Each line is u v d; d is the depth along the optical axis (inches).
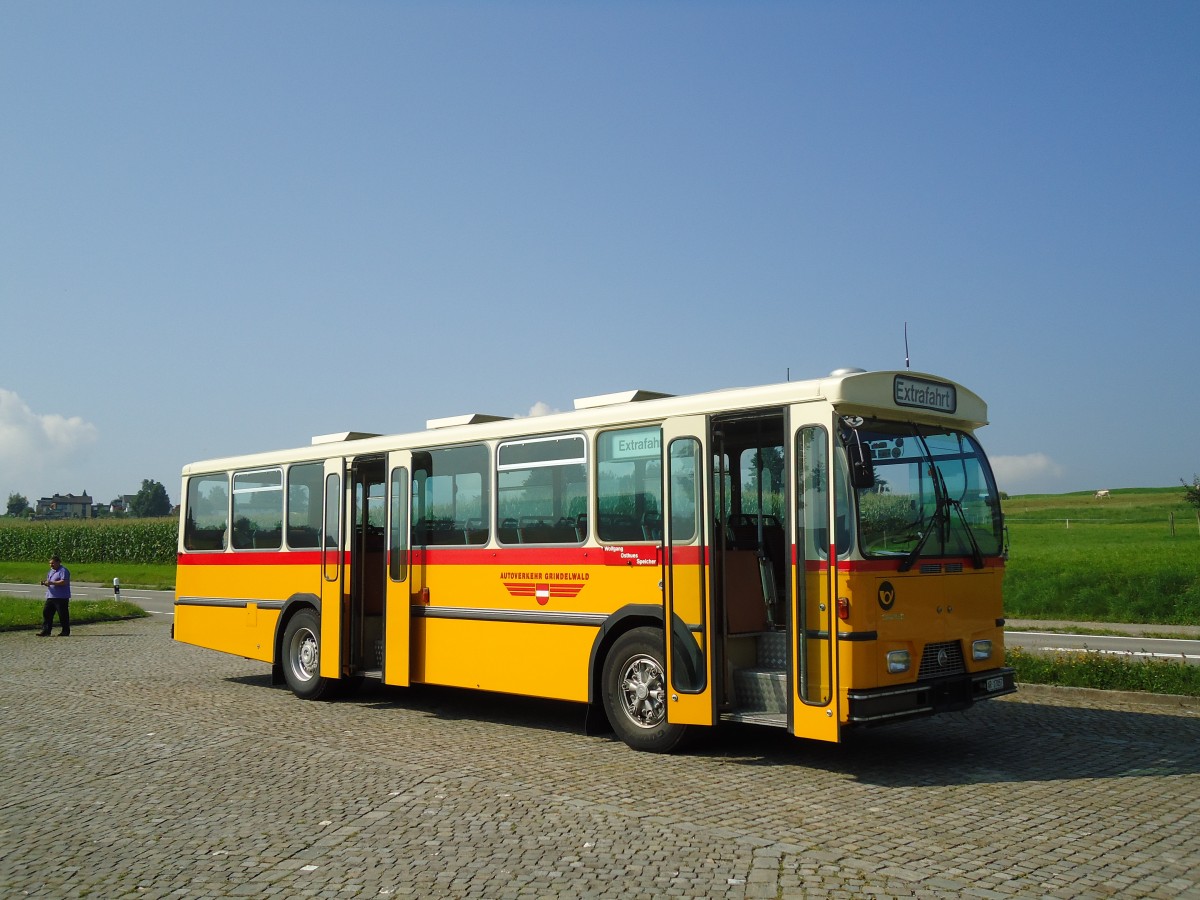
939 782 332.8
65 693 565.9
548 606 429.7
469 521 470.0
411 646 490.9
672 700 373.7
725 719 364.8
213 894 233.9
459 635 469.1
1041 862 246.5
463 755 384.8
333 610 527.5
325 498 542.3
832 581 333.4
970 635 368.2
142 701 536.4
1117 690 503.2
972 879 234.2
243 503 603.2
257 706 518.9
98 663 721.6
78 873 251.0
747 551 392.2
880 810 296.8
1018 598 1095.6
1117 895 224.2
